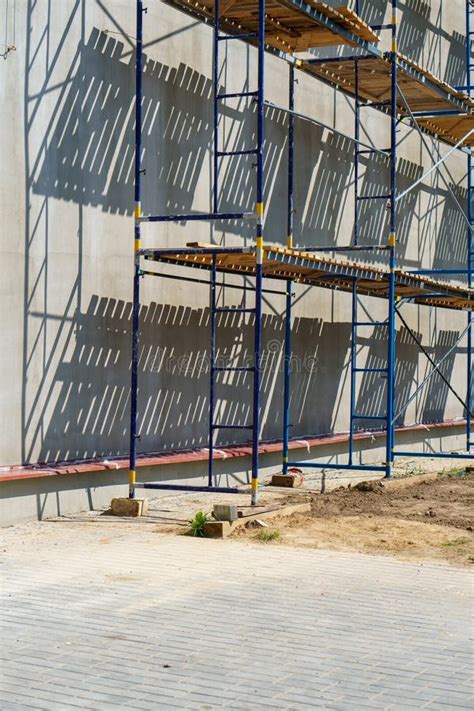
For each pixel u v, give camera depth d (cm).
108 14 1244
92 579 829
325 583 834
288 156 1552
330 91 1722
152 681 577
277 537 1027
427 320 2102
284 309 1595
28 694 552
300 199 1647
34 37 1135
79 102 1198
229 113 1471
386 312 1912
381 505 1267
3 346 1093
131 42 1282
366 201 1853
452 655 637
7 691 557
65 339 1176
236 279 1477
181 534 1043
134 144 1288
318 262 1317
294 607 751
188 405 1388
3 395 1092
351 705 543
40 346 1140
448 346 2211
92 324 1216
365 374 1848
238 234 1495
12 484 1085
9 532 1041
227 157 1470
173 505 1241
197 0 1252
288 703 544
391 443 1483
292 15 1292
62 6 1173
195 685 571
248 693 558
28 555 921
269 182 1562
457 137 2036
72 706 534
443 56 2197
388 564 917
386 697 556
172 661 614
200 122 1410
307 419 1669
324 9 1284
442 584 839
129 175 1278
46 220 1150
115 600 762
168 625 695
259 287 1122
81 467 1159
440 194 2175
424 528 1102
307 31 1364
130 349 1280
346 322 1772
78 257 1195
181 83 1373
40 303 1141
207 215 1134
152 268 1315
